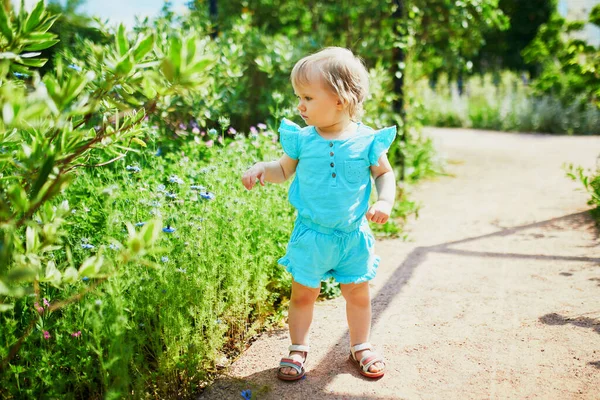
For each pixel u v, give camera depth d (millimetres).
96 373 2051
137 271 2238
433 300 3068
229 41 5402
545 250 3832
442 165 7207
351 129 2311
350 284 2348
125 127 1843
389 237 4367
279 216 3301
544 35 11523
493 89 13383
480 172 6883
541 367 2307
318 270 2238
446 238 4273
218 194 2855
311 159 2246
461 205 5285
